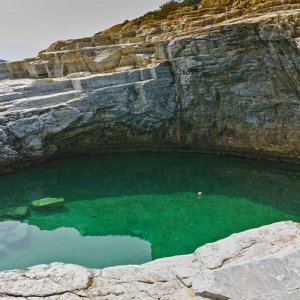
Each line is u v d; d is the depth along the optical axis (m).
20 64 29.86
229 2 27.84
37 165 21.92
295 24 15.93
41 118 20.30
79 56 25.78
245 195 16.39
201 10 27.52
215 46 18.75
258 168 19.91
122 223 14.14
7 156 19.67
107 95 21.22
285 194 16.23
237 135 20.89
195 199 16.30
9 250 12.23
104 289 4.15
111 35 31.88
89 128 21.88
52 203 16.53
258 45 17.59
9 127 19.61
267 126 19.39
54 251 11.96
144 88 20.86
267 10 20.31
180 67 20.31
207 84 20.03
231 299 3.64
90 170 21.59
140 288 4.12
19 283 4.31
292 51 16.17
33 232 13.70
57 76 27.73
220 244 4.75
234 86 19.50
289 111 18.17
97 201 16.88
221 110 20.64
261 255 4.40
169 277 4.25
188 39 19.33
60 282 4.30
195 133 22.16
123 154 23.70
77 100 20.84
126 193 17.81
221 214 14.35
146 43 23.66
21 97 21.62
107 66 24.75
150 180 19.66
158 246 11.93
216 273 3.97
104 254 11.56
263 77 18.28
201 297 3.81
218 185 18.00
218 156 22.16
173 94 21.42
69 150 23.14
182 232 12.91
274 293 3.63
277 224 5.10
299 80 16.75
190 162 21.75
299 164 18.98
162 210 15.25
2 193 18.30
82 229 13.77
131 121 22.00
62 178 20.36
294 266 3.92
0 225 14.52
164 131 22.47
